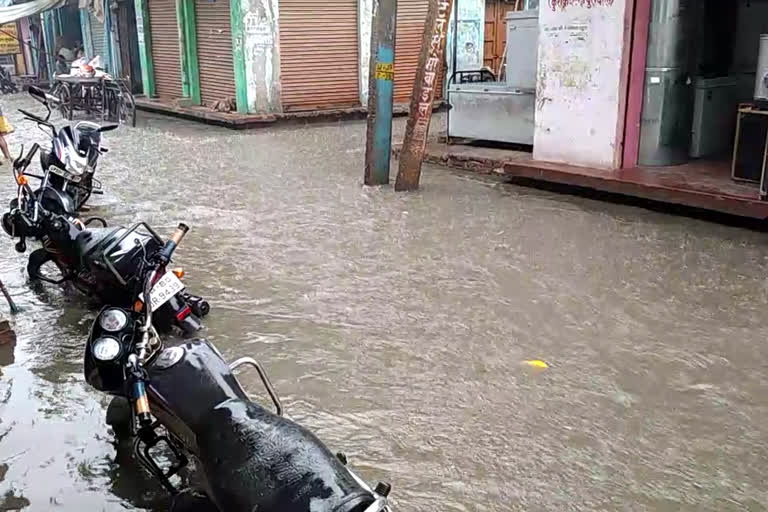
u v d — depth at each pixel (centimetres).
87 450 323
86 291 478
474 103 1017
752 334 432
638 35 754
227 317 461
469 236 634
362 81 1549
